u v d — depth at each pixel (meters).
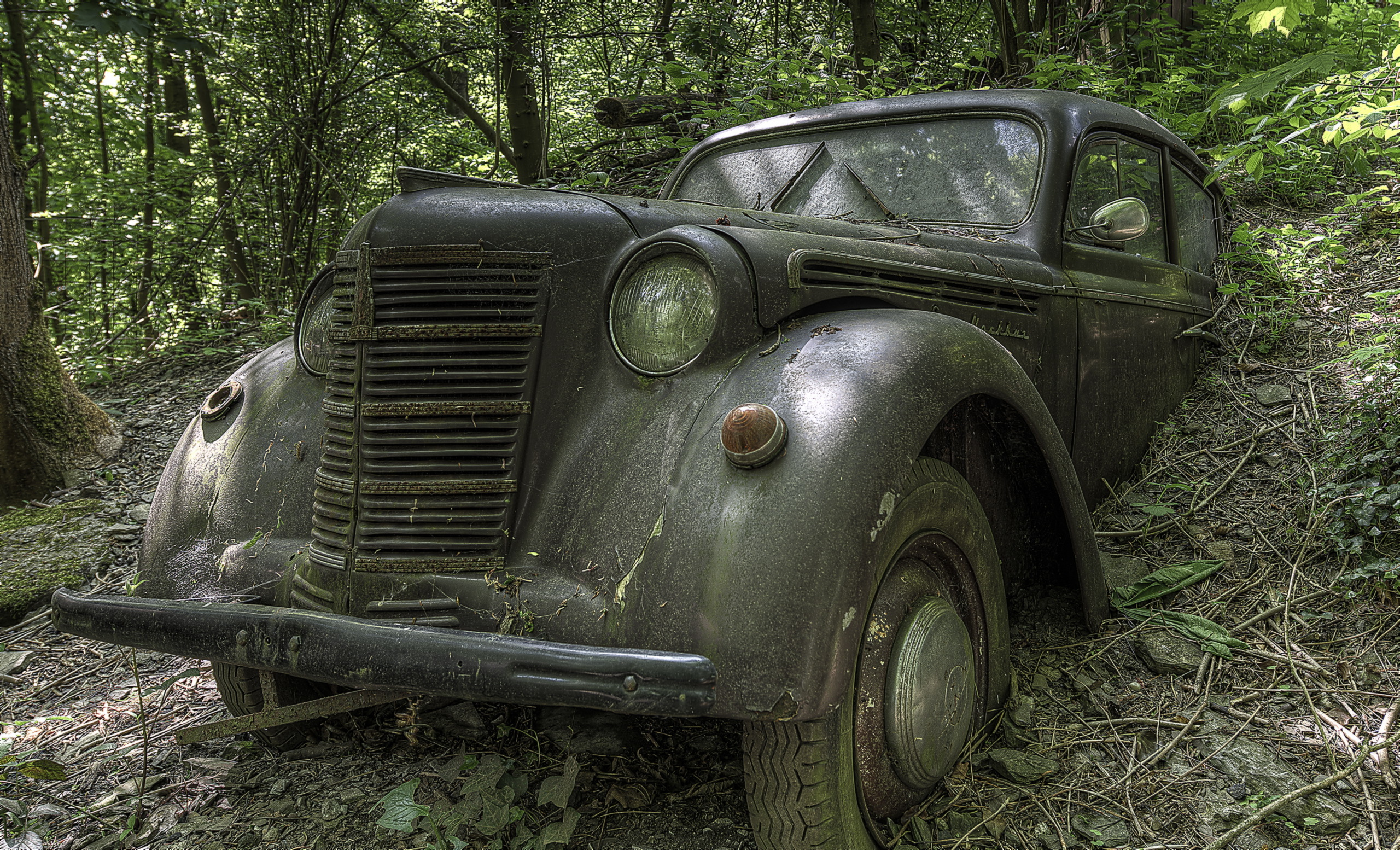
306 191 8.48
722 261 1.87
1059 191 2.85
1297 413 3.29
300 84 8.23
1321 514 2.78
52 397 4.74
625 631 1.63
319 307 2.35
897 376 1.74
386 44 8.21
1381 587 2.50
